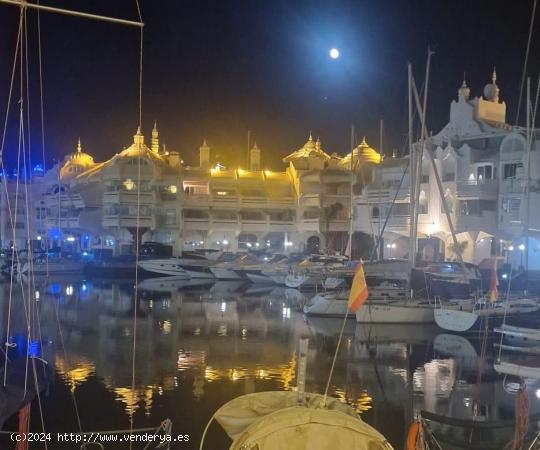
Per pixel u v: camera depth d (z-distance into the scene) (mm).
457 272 53469
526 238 44438
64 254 83562
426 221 66625
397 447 17750
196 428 18766
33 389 16016
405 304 39906
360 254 82625
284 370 26594
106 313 43719
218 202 86250
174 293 58594
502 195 60469
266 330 37062
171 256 79625
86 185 88125
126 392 22578
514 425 16688
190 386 23609
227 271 72500
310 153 94375
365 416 20656
